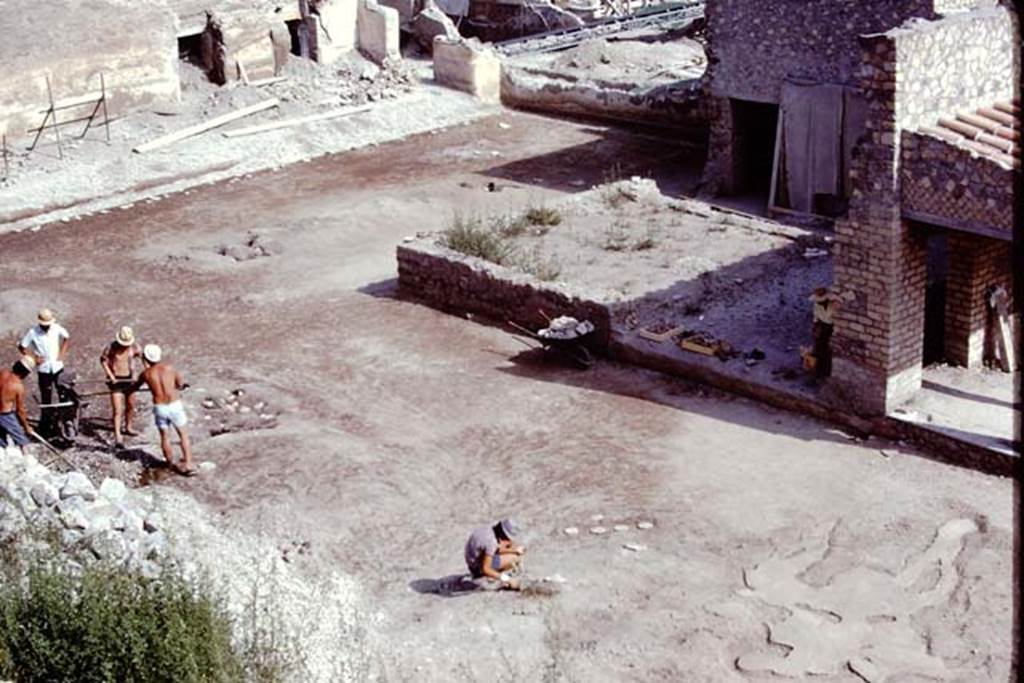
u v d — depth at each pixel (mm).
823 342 20656
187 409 21875
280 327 25078
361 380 22688
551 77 39344
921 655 14945
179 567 14641
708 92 31016
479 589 16516
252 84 38062
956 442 18891
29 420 21688
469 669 14859
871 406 19781
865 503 18078
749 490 18578
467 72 39156
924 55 18328
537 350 23516
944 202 18328
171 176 33969
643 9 44188
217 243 29703
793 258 25625
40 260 29219
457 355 23484
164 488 19375
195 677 12898
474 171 34125
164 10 36250
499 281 24438
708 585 16422
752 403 21078
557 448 20047
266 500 18938
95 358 24203
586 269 25203
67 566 14602
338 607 16109
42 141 34500
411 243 26156
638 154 34812
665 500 18438
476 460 19844
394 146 36438
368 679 14453
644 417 20875
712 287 24266
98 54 35156
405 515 18438
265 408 21922
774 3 28844
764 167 31797
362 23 39969
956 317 20562
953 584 16188
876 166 18719
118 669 12992
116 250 29641
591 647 15266
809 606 15914
